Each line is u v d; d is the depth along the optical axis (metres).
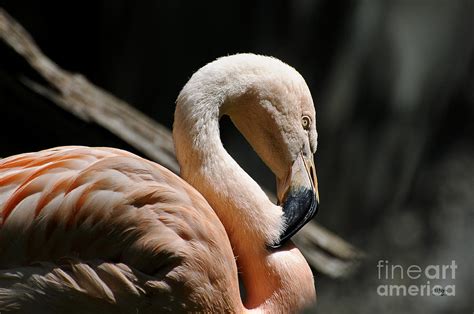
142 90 16.06
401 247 4.92
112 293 4.87
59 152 5.10
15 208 4.82
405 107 16.20
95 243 4.87
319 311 4.67
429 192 6.31
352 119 16.36
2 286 4.82
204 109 5.37
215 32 16.23
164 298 4.99
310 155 5.76
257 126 5.64
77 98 9.04
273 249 5.37
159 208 4.99
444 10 16.47
